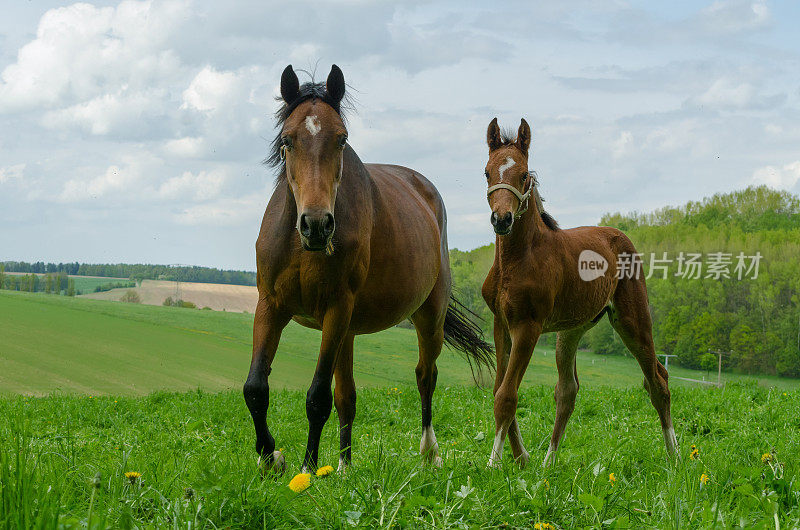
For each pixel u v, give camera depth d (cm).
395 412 850
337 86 423
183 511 266
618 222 6184
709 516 268
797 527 271
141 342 3453
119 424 777
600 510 282
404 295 495
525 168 472
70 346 3067
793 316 5188
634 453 505
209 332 4462
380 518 270
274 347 427
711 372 5309
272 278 419
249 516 268
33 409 902
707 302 5400
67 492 284
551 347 6253
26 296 5556
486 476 356
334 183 389
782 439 553
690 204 6131
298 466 412
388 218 481
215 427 743
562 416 525
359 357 4144
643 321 549
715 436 630
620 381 4181
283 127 410
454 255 5681
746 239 5484
